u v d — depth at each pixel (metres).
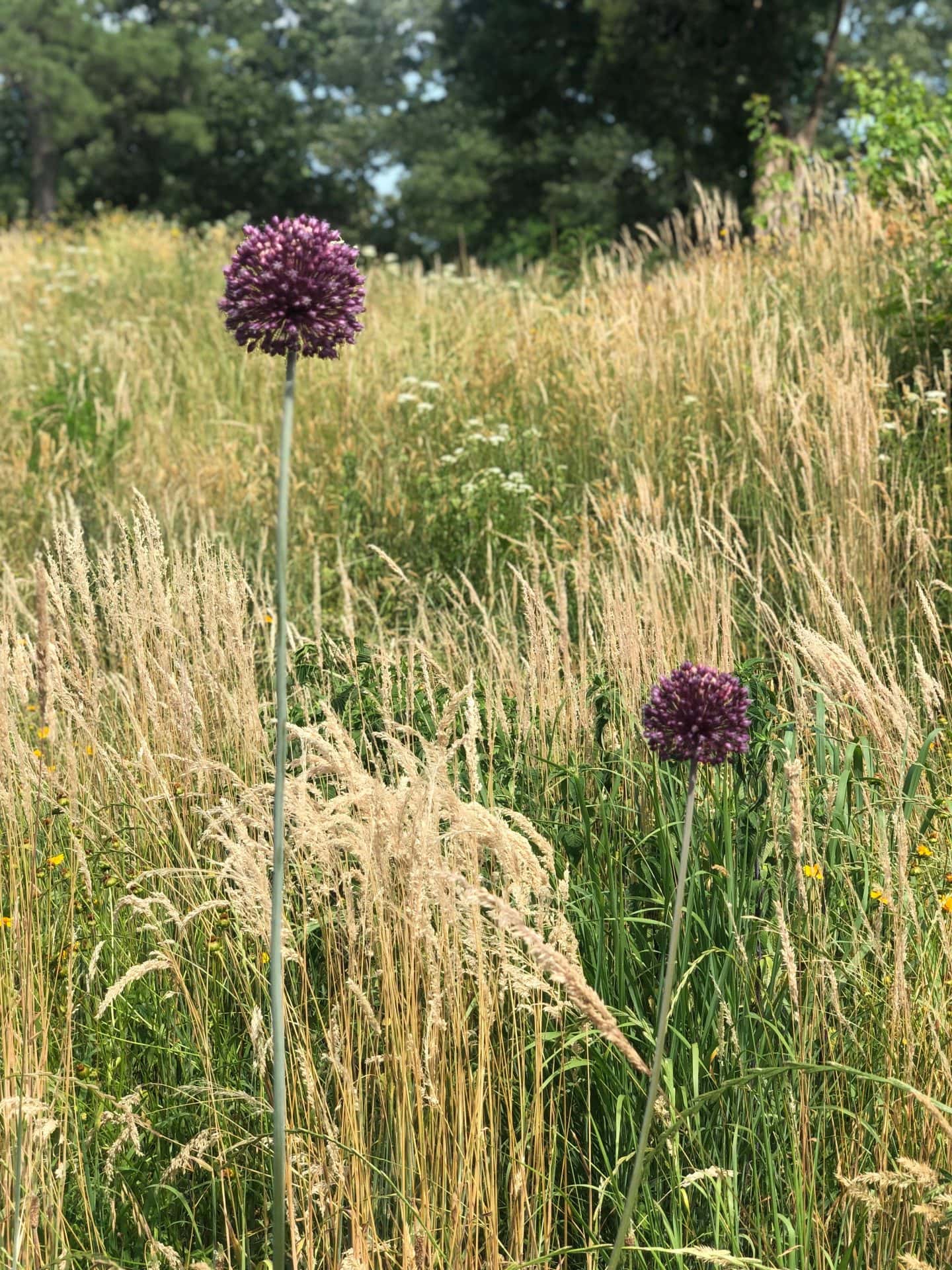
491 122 32.94
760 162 12.88
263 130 40.69
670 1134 2.46
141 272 14.62
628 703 3.99
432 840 2.67
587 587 4.77
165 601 4.25
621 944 3.15
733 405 7.12
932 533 5.75
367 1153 2.81
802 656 4.32
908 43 32.66
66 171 40.22
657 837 3.59
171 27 40.06
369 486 7.27
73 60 38.28
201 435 8.68
